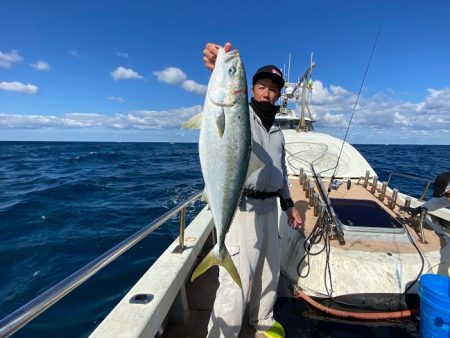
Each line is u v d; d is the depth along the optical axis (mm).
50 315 4703
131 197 13211
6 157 35656
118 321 2084
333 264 2986
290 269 3229
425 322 2395
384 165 22812
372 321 2768
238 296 2475
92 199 12867
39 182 16953
